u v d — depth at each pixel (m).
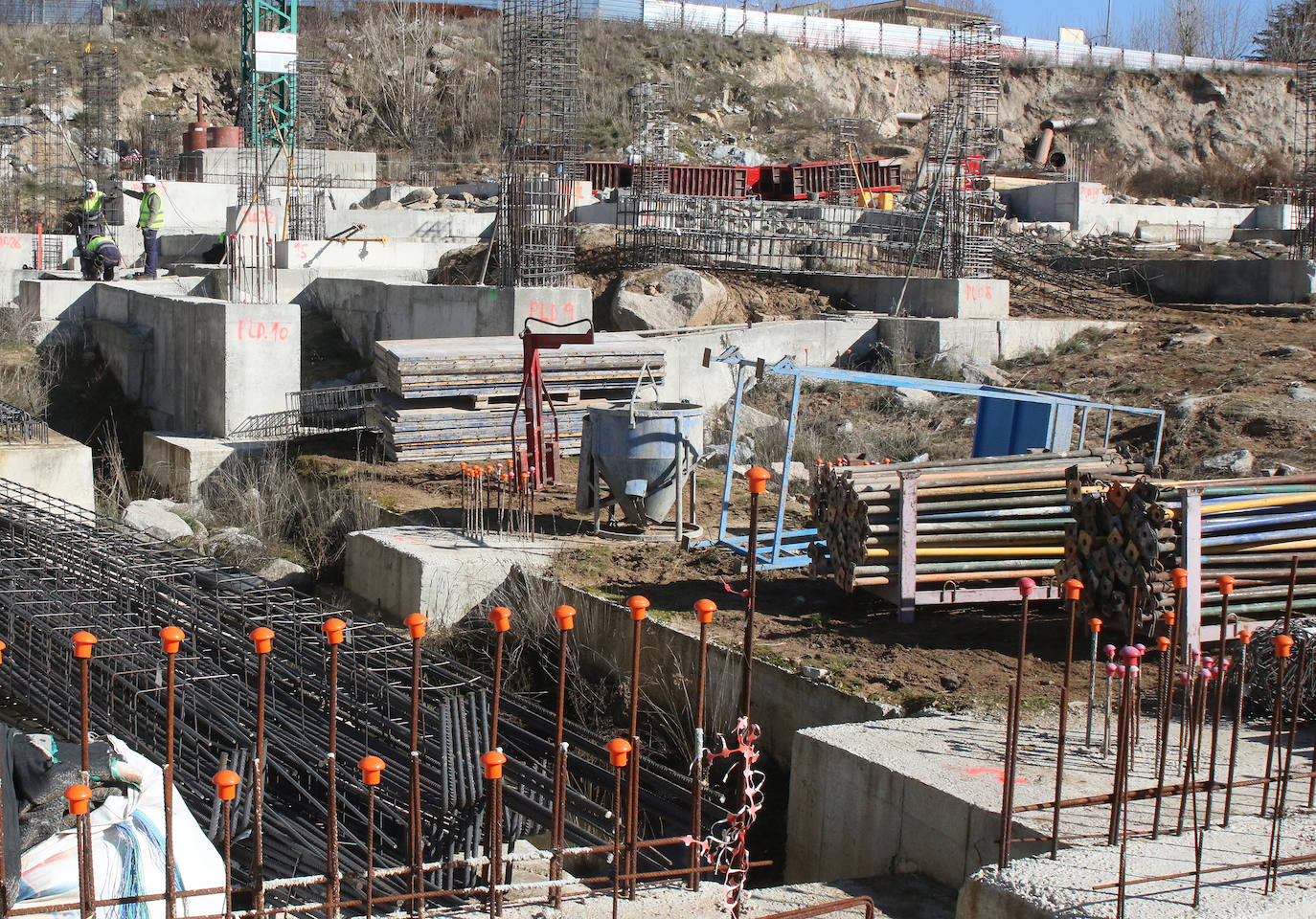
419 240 25.86
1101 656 8.75
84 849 4.35
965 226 25.09
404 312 20.39
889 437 17.38
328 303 22.53
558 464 15.12
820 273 24.47
